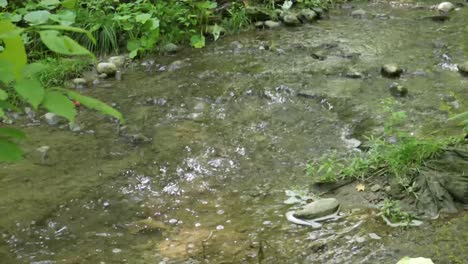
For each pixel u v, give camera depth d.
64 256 3.00
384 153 3.71
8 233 3.19
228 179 3.69
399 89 4.70
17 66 1.18
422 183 3.37
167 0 6.46
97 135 4.32
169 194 3.55
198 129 4.35
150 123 4.48
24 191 3.60
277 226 3.19
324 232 3.11
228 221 3.26
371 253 2.91
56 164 3.91
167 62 5.70
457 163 3.49
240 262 2.90
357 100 4.65
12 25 1.19
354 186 3.51
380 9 7.08
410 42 5.90
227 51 5.94
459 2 7.18
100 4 6.27
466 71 5.04
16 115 4.63
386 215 3.21
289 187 3.57
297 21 6.61
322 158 3.86
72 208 3.42
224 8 6.77
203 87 5.08
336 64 5.41
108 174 3.78
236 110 4.64
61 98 1.18
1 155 1.23
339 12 7.05
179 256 2.96
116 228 3.23
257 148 4.04
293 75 5.20
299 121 4.40
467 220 3.12
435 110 4.41
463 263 2.78
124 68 5.61
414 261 2.56
